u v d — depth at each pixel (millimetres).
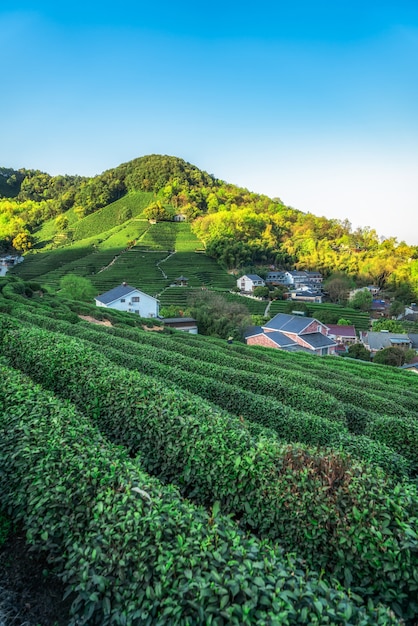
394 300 110062
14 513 6473
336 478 6645
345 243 161625
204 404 10367
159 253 113500
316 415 14211
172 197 158125
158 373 15531
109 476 6129
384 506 6004
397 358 54375
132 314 48594
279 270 126875
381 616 4277
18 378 9961
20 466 6559
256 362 23812
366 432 13602
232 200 175625
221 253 113000
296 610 4215
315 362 33656
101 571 4988
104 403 10398
